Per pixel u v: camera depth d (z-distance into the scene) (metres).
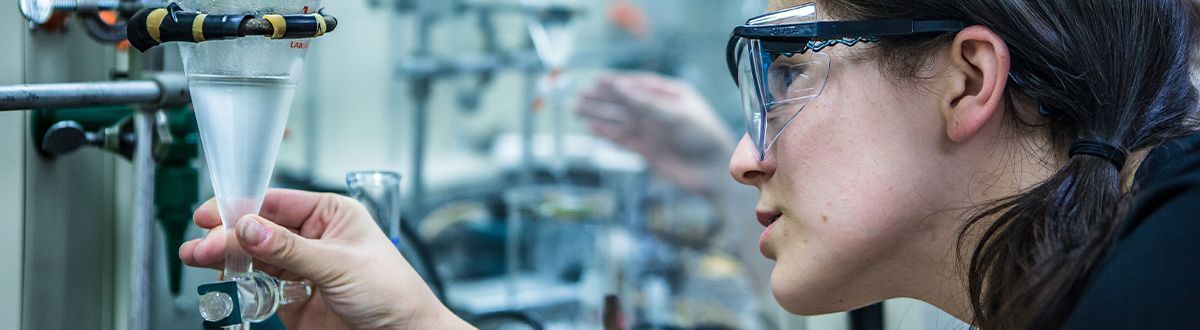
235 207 0.80
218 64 0.74
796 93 0.89
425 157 2.46
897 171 0.87
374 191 1.04
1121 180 0.83
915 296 0.94
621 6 2.74
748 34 0.88
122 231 1.02
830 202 0.89
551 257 2.10
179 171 1.05
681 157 2.17
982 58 0.82
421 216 2.29
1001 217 0.82
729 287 1.92
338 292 0.84
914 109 0.86
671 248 2.08
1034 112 0.86
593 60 2.68
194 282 1.09
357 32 2.68
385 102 2.71
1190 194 0.72
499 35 2.41
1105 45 0.83
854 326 1.42
